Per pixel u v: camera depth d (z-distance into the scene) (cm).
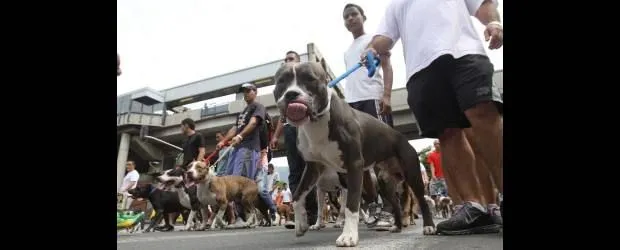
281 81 238
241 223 595
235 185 589
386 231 358
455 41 262
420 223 543
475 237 254
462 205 285
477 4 270
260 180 623
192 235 379
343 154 241
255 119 523
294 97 224
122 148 2644
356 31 443
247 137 529
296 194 275
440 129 281
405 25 301
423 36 277
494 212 288
